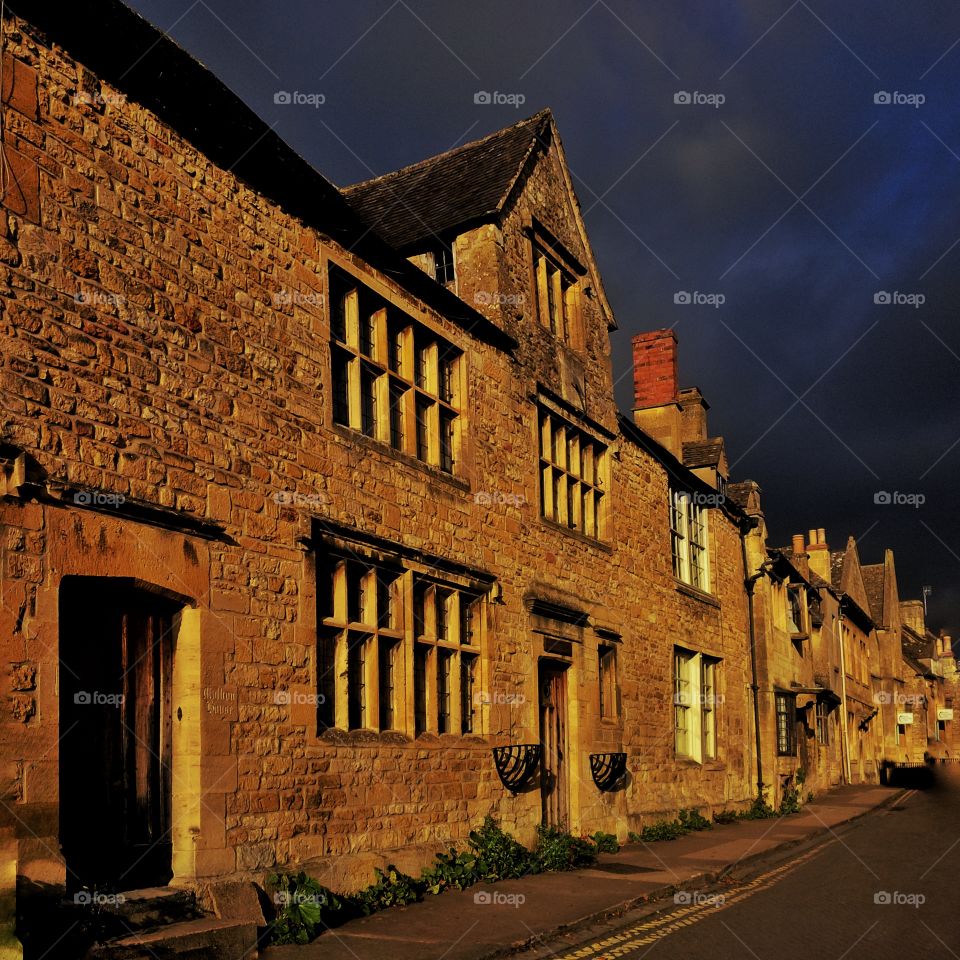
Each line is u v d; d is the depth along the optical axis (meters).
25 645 6.34
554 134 15.30
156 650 7.77
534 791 12.84
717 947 7.91
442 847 10.73
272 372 9.07
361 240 10.49
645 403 20.69
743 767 21.25
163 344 7.86
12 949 5.81
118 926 6.63
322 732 9.30
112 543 7.09
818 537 38.62
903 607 71.75
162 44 7.85
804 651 28.78
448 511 11.67
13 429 6.46
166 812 7.69
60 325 6.94
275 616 8.71
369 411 10.79
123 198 7.67
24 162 6.83
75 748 7.02
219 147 8.73
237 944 7.08
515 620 12.89
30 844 6.15
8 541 6.32
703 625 19.91
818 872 12.44
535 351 14.16
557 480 14.83
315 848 8.87
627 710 15.97
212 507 8.14
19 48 6.91
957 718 67.25
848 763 35.75
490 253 13.25
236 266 8.80
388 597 10.61
